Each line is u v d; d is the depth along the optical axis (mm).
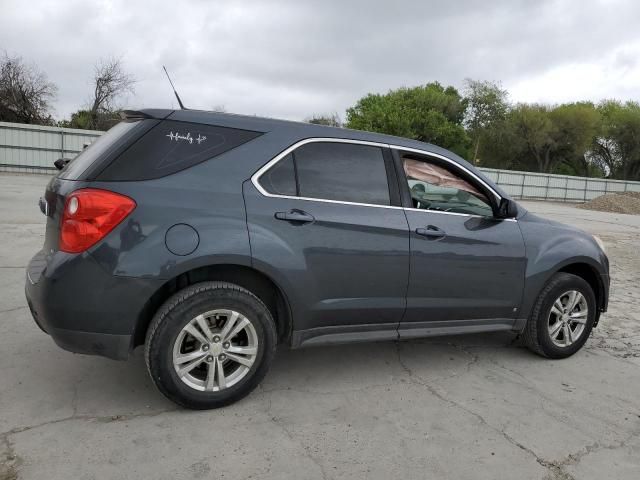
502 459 2820
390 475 2619
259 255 3092
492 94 53031
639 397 3723
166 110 3152
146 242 2869
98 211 2812
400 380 3787
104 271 2820
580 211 27688
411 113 48125
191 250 2938
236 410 3186
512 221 4105
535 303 4203
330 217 3326
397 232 3523
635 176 58062
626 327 5492
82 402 3178
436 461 2764
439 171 3855
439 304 3746
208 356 3086
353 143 3561
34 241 7805
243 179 3152
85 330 2861
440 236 3678
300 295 3260
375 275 3475
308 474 2586
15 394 3227
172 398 3033
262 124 3338
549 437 3084
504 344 4730
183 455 2682
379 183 3582
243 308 3111
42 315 2893
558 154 55562
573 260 4262
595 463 2838
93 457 2621
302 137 3391
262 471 2586
